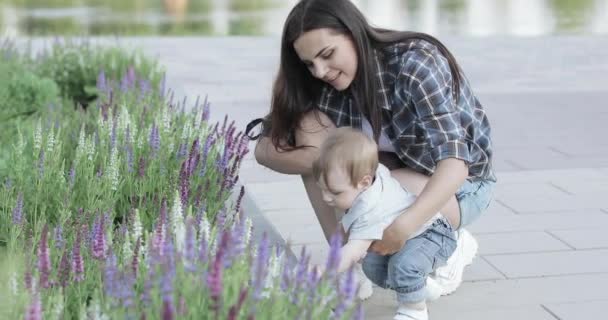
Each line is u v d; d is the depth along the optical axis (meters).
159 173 4.41
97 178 4.16
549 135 7.98
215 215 4.04
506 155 7.23
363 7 21.77
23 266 3.15
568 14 20.80
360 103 3.74
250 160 6.93
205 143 4.50
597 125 8.39
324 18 3.44
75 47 10.19
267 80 10.93
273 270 2.88
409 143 3.76
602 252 4.75
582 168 6.73
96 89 8.11
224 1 23.88
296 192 6.02
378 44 3.59
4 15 19.41
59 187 4.15
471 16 20.25
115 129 4.69
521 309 3.99
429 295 3.85
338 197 3.47
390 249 3.50
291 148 4.15
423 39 3.67
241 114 8.83
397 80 3.62
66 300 2.97
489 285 4.29
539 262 4.60
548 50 14.05
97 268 3.16
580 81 11.05
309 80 3.95
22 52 12.00
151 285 2.68
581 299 4.11
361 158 3.39
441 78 3.56
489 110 9.23
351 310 2.66
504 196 5.93
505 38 15.77
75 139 5.26
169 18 19.70
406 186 3.85
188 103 9.22
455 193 3.83
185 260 2.75
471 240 4.20
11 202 3.96
